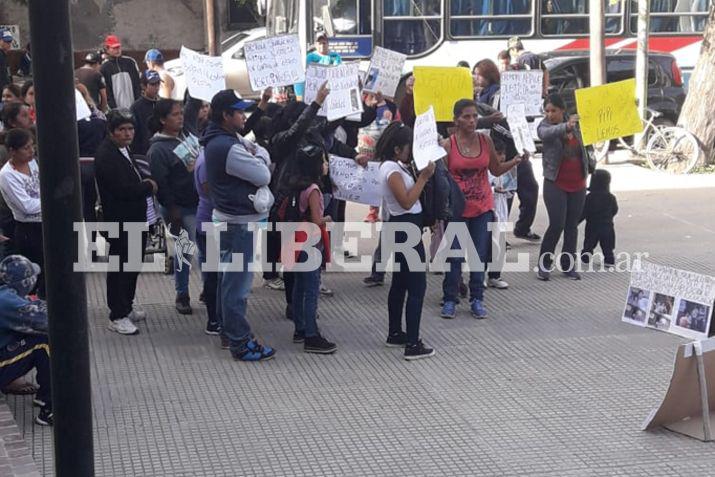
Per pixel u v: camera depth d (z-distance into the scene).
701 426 6.22
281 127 8.14
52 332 4.36
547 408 6.61
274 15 18.11
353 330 8.24
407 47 17.36
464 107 8.12
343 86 8.34
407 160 7.40
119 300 8.03
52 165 4.22
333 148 8.66
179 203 8.18
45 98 4.18
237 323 7.43
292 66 8.70
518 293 9.29
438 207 7.40
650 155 15.30
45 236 4.29
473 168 8.24
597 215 9.98
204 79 8.77
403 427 6.31
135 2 26.55
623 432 6.21
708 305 7.85
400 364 7.45
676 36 18.17
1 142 8.27
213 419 6.43
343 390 6.94
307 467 5.75
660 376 7.17
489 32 17.53
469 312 8.70
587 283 9.62
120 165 7.76
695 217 12.20
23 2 24.09
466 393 6.88
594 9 15.68
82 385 4.42
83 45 26.36
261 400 6.75
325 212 8.96
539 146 16.62
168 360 7.50
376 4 17.17
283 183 7.48
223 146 7.01
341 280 9.71
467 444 6.05
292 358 7.58
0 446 5.99
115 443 6.06
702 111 15.24
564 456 5.88
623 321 8.38
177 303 8.62
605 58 16.44
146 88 9.94
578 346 7.82
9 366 6.18
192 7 26.89
